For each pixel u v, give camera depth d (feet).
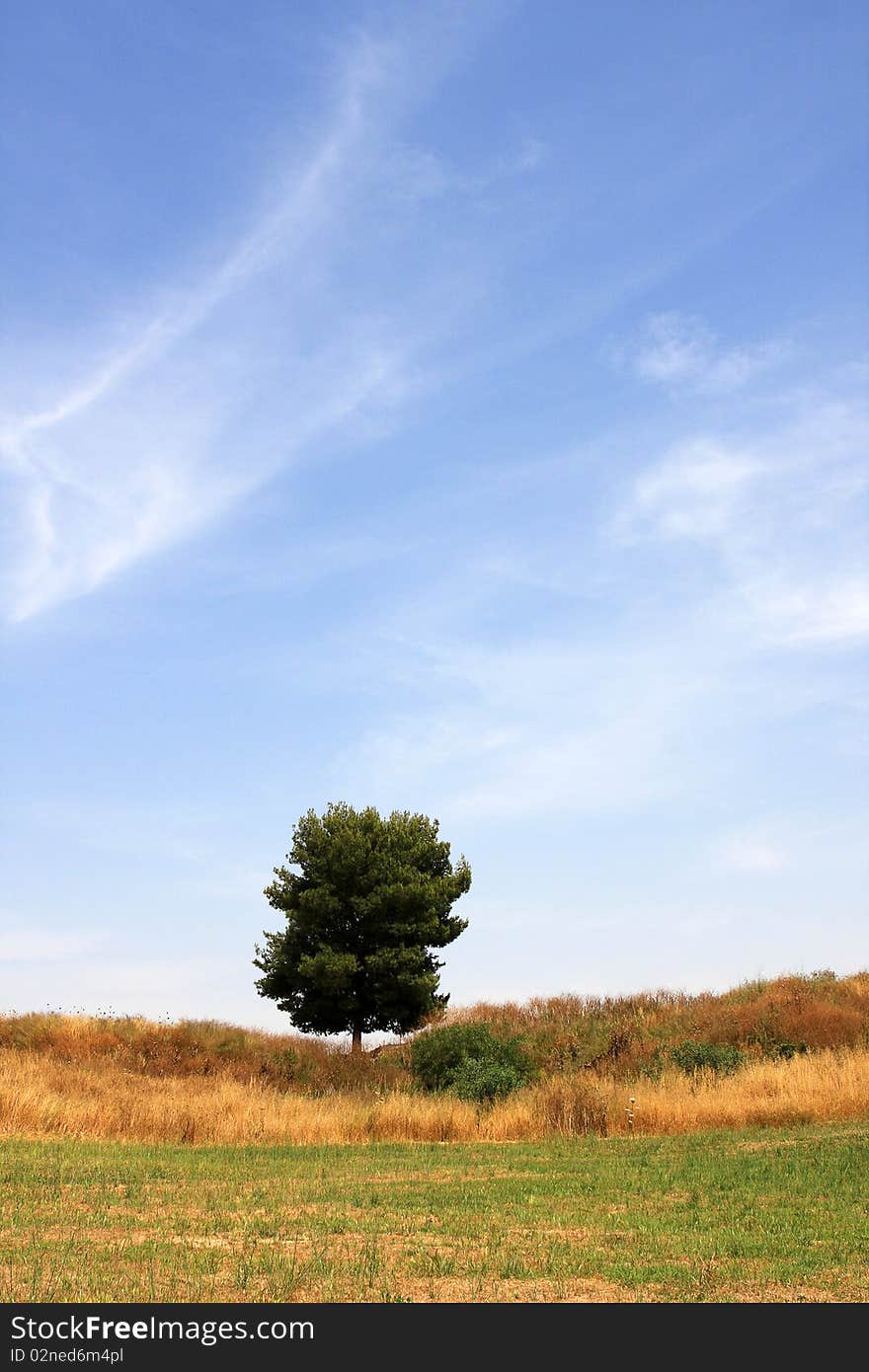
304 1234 35.01
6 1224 35.42
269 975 137.59
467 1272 29.81
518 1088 86.48
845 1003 119.44
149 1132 66.33
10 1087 69.21
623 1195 43.98
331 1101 82.48
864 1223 37.24
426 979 133.39
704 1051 96.27
